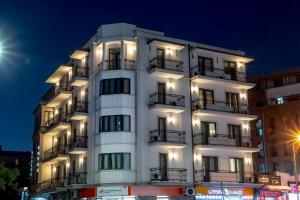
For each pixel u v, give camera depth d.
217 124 41.75
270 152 60.56
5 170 36.84
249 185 40.97
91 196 37.16
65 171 45.16
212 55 43.19
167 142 37.47
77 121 43.22
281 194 44.25
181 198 37.84
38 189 49.56
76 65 45.53
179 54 41.38
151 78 39.38
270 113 61.66
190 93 40.91
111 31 40.00
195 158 39.44
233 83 43.00
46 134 51.06
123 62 39.06
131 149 37.12
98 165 37.53
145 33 40.25
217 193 39.41
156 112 38.81
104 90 38.59
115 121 37.62
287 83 61.66
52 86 54.31
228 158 41.41
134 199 36.38
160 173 37.31
